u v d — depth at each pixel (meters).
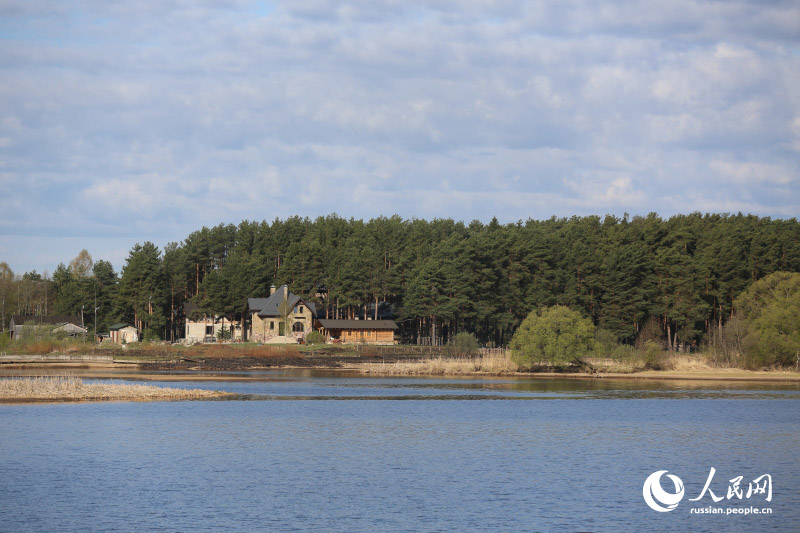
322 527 58.09
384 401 134.12
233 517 60.41
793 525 60.75
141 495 66.44
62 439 91.06
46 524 58.03
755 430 103.56
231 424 105.06
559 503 65.56
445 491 69.00
